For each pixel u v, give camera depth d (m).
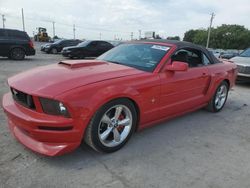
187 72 4.25
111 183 2.76
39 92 2.83
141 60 3.98
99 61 3.92
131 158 3.28
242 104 6.32
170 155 3.43
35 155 3.18
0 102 5.23
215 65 5.08
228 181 2.93
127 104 3.33
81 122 2.88
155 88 3.63
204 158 3.41
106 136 3.24
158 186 2.76
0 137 3.61
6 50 13.91
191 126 4.54
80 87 2.91
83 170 2.95
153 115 3.76
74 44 23.23
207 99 4.98
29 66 11.64
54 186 2.65
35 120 2.80
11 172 2.83
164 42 4.34
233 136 4.22
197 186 2.80
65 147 2.91
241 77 8.65
